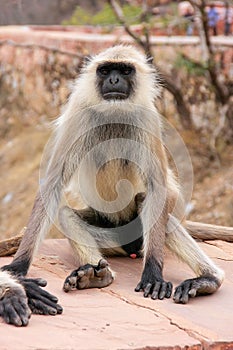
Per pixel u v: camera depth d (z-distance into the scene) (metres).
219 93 17.20
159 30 18.86
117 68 8.95
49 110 20.55
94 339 6.37
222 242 10.11
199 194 16.48
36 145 20.14
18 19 22.27
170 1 18.77
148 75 9.16
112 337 6.46
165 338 6.53
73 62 19.72
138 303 7.46
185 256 8.27
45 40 20.59
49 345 6.14
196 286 7.70
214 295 7.89
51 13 22.45
